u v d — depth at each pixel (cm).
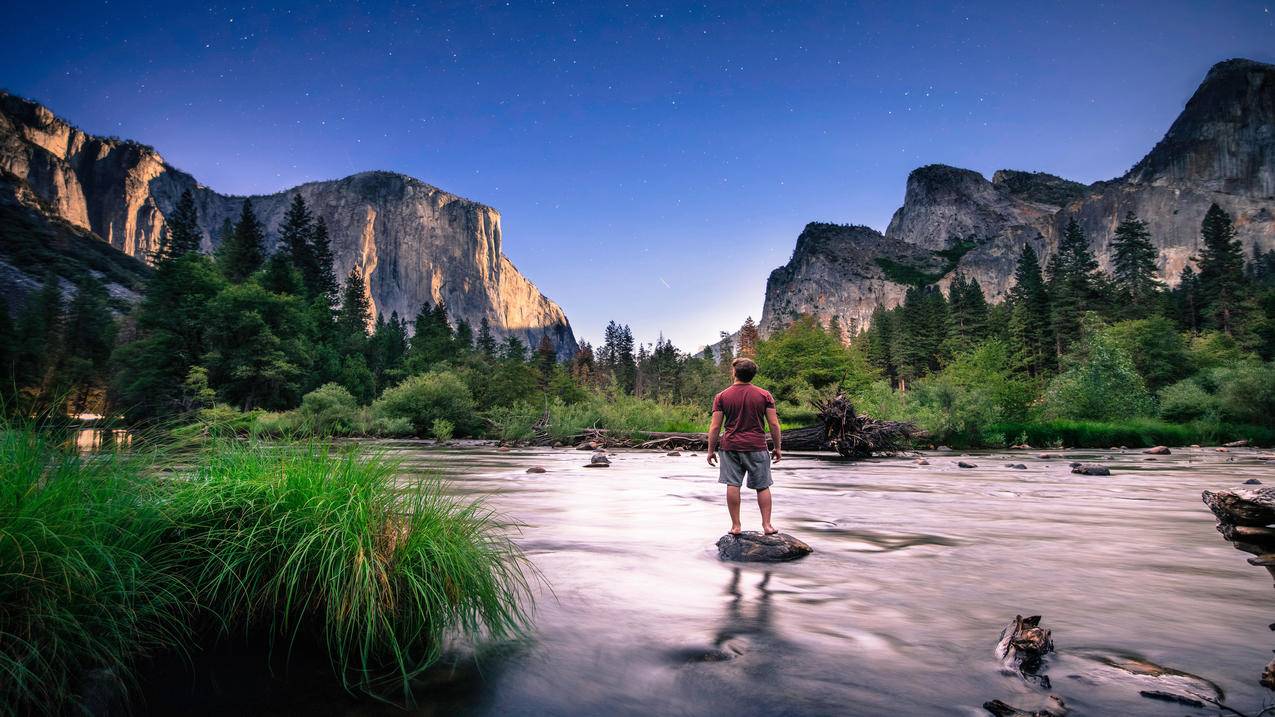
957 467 1609
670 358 12019
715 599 353
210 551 284
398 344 9400
